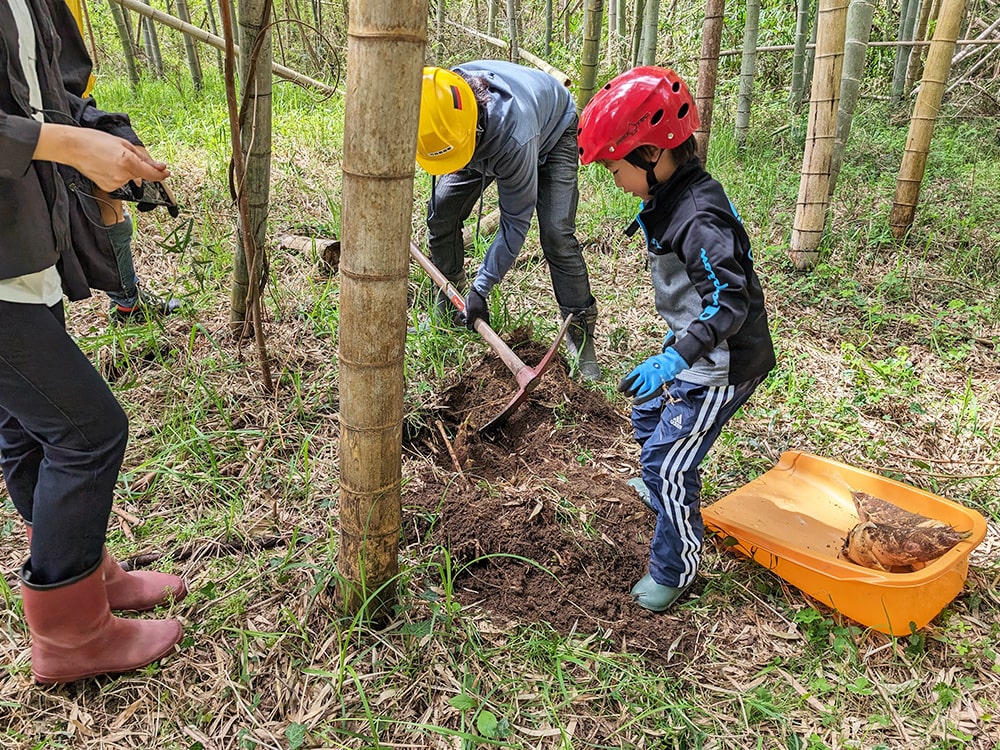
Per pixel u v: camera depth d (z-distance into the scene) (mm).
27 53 1553
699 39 8492
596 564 2375
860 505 2455
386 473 1847
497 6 10125
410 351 3295
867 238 4609
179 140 5410
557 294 3357
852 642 2135
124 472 2564
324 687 1908
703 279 1835
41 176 1535
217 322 3412
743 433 3035
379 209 1551
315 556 2277
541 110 2916
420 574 2256
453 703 1819
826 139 4082
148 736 1793
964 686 2016
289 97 7023
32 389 1579
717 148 5824
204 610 2100
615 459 2883
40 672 1827
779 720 1896
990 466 2867
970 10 8234
